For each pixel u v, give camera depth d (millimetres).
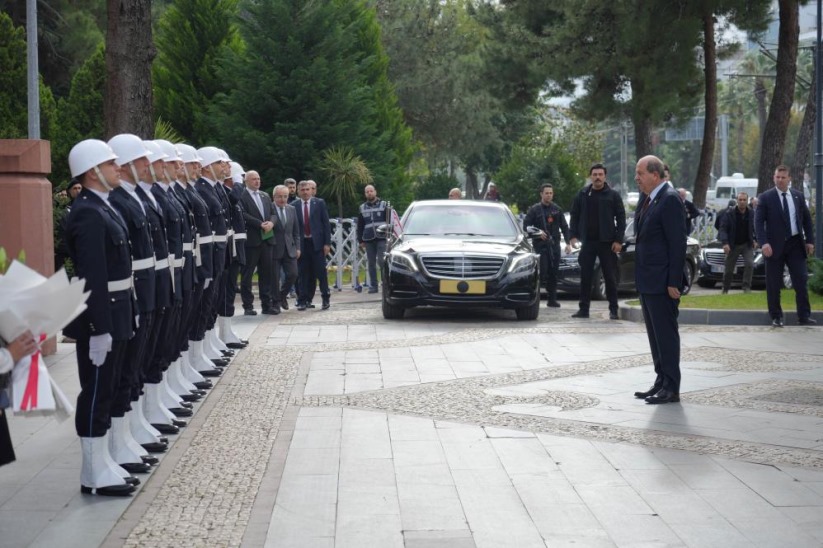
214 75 29656
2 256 5344
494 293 16812
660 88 30781
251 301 18031
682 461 7934
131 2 16781
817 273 18688
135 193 8016
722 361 12727
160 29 31391
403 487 7281
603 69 32469
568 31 32531
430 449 8344
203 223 10758
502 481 7426
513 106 37531
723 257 24375
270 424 9305
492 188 38531
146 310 7699
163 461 8008
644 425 9148
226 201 12250
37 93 19328
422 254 17000
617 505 6852
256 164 28406
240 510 6746
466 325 16672
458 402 10203
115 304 7020
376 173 29234
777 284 16094
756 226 16156
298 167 28188
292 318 17672
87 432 7090
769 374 11766
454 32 50031
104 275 6809
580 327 16250
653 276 10172
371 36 34375
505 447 8398
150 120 17078
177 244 8953
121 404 7672
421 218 18688
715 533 6277
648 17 30281
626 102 34156
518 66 35406
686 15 30469
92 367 7082
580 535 6258
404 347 14023
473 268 16875
